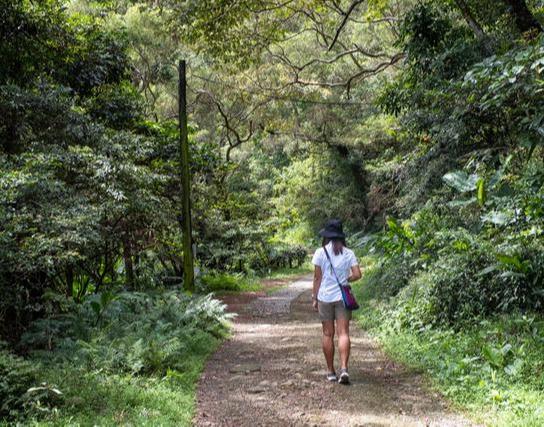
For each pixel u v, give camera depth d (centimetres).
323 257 611
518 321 672
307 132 3250
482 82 824
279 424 480
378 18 2075
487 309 767
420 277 973
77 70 1268
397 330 852
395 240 1013
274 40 1956
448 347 674
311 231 3850
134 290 1363
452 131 1047
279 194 3903
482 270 762
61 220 729
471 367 585
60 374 550
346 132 3112
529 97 781
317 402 539
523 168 920
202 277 1917
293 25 2623
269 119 2978
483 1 1168
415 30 1229
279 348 848
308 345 857
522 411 456
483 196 800
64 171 934
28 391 462
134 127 1423
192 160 1616
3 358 509
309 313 1305
